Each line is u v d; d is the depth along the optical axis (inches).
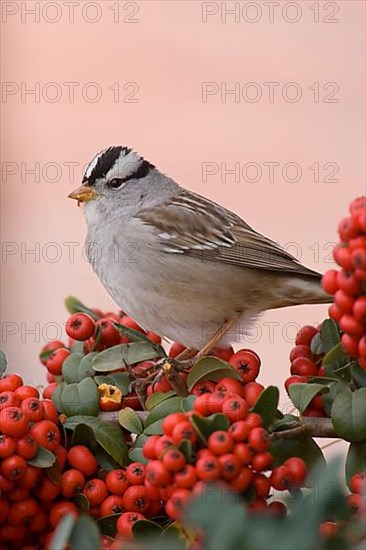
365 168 510.3
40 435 202.1
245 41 531.2
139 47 534.3
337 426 193.0
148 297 336.5
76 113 526.9
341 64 521.7
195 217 340.8
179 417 184.9
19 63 531.2
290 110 519.2
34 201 520.7
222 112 523.2
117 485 206.4
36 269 509.7
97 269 351.6
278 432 196.7
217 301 333.1
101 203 349.1
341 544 151.4
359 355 183.2
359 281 175.8
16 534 207.8
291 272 331.9
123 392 233.5
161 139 519.8
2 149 523.8
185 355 337.4
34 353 490.9
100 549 163.8
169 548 157.5
